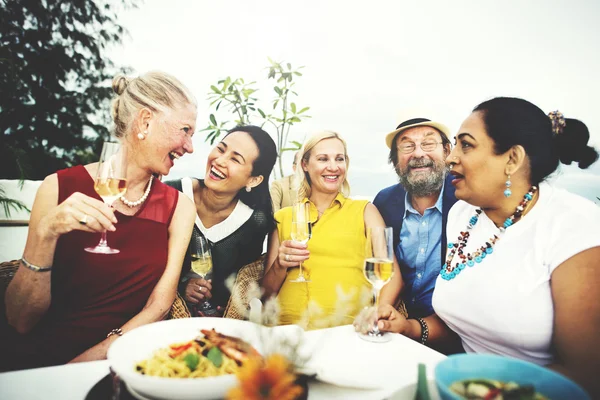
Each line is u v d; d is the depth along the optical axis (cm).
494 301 118
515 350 119
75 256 141
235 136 209
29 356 130
